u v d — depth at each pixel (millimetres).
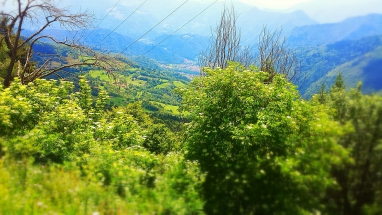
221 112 12023
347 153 6145
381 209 5383
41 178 6828
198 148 11312
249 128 9406
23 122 11188
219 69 12578
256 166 7742
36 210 5223
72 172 7477
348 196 5961
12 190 5844
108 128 13312
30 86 15055
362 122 6465
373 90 6891
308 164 6723
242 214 6098
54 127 11141
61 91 15438
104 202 5965
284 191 6496
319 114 8617
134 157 9945
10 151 8125
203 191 7074
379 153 5926
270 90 11695
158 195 6453
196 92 13617
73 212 5387
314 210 5918
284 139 8938
